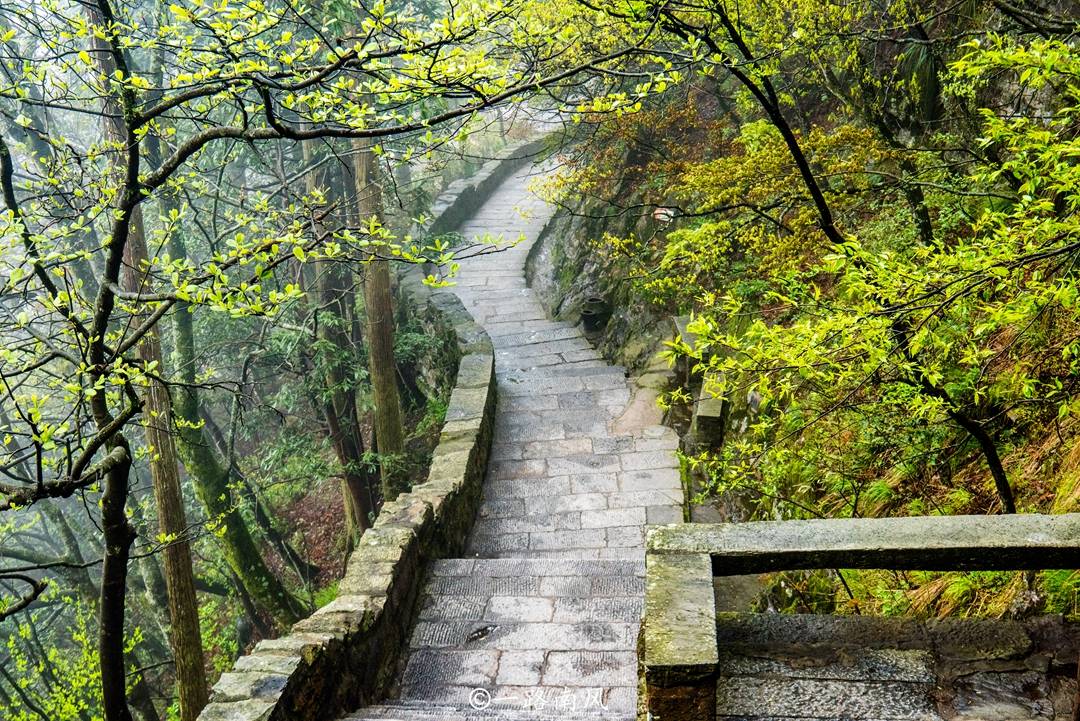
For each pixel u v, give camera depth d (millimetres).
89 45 6410
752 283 8180
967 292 3316
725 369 3744
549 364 14062
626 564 7355
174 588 8617
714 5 4793
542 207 22406
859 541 3406
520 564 7477
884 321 3328
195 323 14383
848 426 6305
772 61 5691
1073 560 3236
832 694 3314
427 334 15688
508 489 10367
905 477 5875
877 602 5293
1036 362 4977
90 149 5469
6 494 4219
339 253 4934
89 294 12016
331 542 17125
